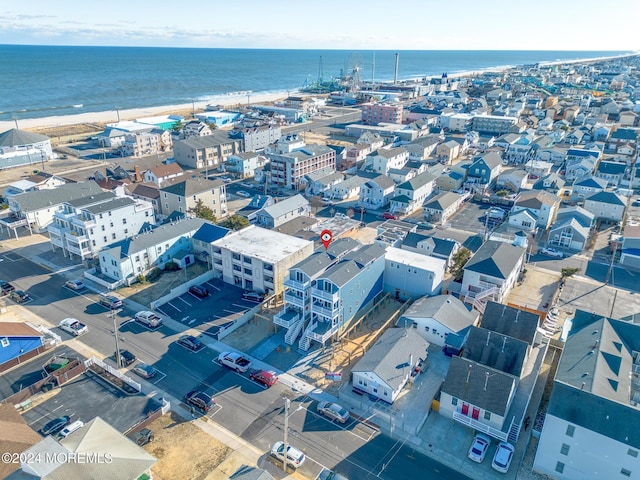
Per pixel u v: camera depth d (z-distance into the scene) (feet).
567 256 268.62
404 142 525.75
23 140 461.37
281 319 191.31
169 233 254.88
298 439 144.36
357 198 367.04
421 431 148.05
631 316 185.98
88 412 153.99
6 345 173.58
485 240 264.11
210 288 233.14
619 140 511.40
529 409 155.43
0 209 322.14
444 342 184.65
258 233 250.98
